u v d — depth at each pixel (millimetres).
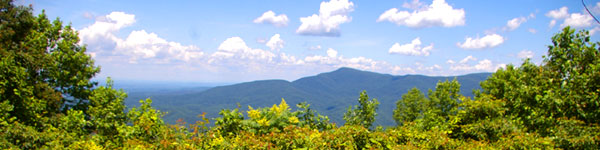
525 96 7918
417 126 6195
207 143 5387
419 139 5336
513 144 5199
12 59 10828
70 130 8086
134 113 7848
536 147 5105
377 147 4828
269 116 6363
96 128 8016
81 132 8086
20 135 7016
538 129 6828
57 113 12891
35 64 12547
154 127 6449
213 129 6078
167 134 5938
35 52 13039
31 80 12500
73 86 14109
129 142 5844
